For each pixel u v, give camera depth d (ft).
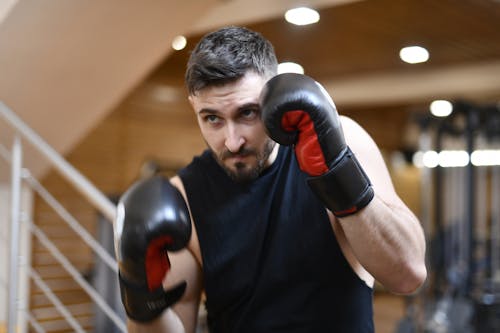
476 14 15.87
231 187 3.53
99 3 9.67
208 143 3.33
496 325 15.26
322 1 12.83
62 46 10.25
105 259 7.11
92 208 18.75
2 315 13.94
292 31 17.61
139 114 22.16
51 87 10.98
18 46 9.87
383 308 27.32
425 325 16.01
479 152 16.81
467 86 22.67
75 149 19.79
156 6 10.30
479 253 19.66
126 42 10.81
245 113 3.14
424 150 16.60
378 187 3.41
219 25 14.89
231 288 3.51
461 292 15.62
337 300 3.40
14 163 7.19
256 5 13.64
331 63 22.27
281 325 3.42
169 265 3.10
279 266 3.41
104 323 9.96
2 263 14.51
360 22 16.63
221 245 3.52
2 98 10.78
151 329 3.31
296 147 2.98
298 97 2.85
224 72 3.04
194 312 3.82
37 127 11.76
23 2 9.05
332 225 3.39
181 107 23.94
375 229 2.97
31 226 7.41
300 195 3.45
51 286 16.48
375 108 29.63
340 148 2.91
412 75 23.90
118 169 21.34
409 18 16.31
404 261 3.07
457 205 16.75
